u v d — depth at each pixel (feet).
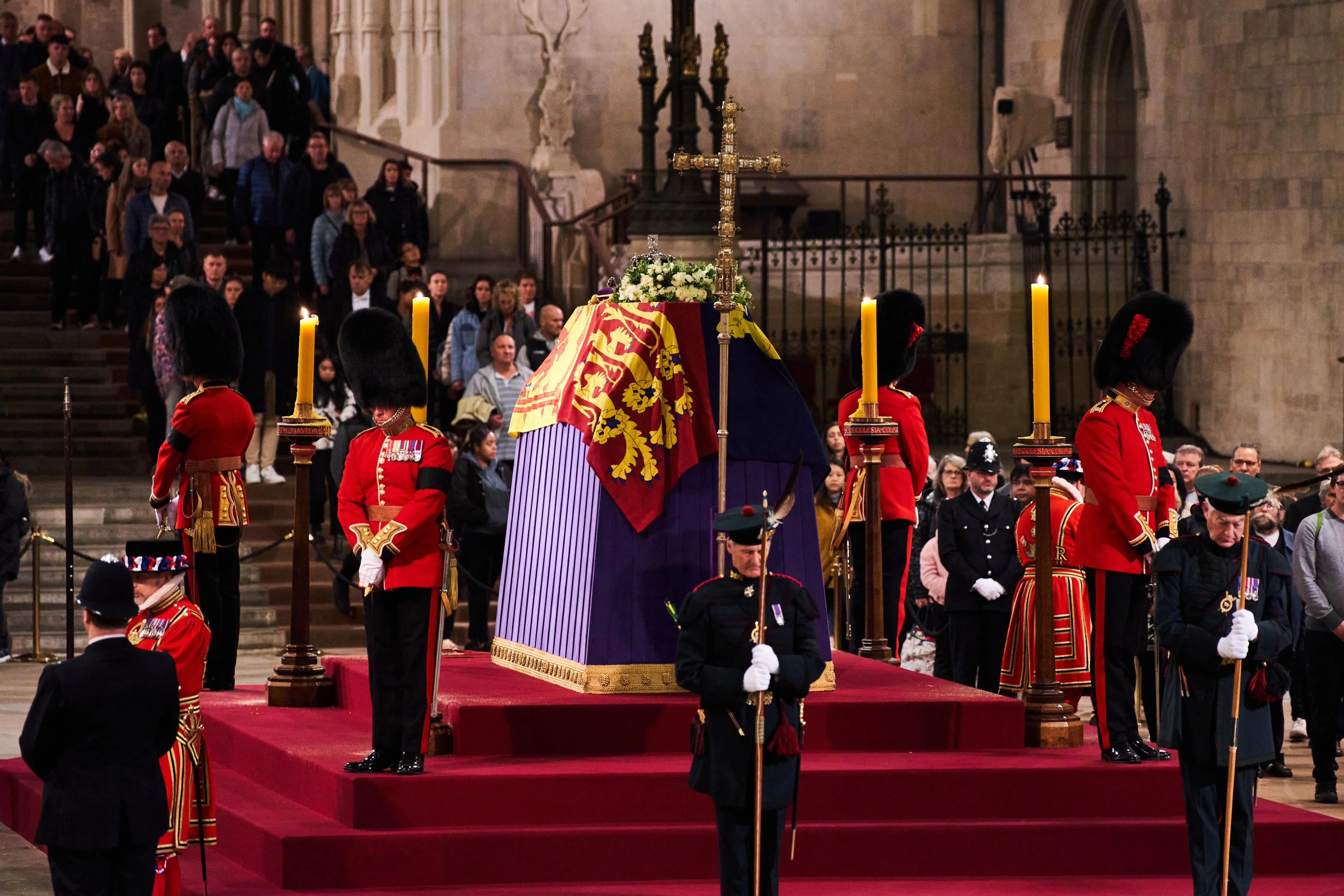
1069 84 277.85
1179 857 106.11
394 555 105.09
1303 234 229.25
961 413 262.26
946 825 104.99
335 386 203.92
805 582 116.06
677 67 220.84
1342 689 125.08
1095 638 111.45
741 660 92.32
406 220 242.37
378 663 106.52
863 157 296.92
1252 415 240.53
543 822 104.01
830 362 266.16
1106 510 111.34
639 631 113.19
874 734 112.78
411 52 279.49
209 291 135.95
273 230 236.22
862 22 296.10
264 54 254.88
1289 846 107.55
